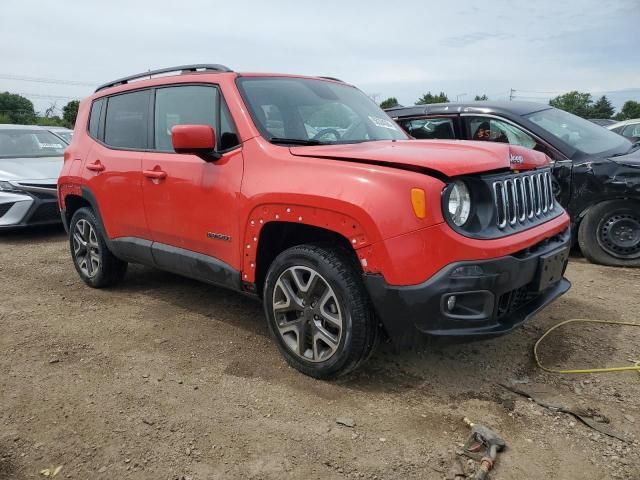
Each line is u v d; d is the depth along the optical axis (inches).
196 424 110.4
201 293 194.2
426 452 100.6
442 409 114.9
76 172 194.1
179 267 159.0
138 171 165.0
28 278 219.0
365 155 118.3
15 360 140.6
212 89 149.3
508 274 112.3
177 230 154.6
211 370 134.0
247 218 132.0
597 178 208.8
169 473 96.0
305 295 124.7
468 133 246.7
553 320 161.9
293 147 131.8
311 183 118.7
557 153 220.1
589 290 187.3
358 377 128.6
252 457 100.0
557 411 113.5
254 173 131.6
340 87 175.6
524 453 99.8
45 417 113.6
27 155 338.3
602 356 138.1
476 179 113.7
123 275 203.3
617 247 211.8
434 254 107.0
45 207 295.9
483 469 94.0
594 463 96.9
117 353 144.5
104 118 190.2
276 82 155.6
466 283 107.6
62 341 152.7
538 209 135.3
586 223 215.6
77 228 203.5
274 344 149.1
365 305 116.3
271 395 121.3
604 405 115.3
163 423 111.0
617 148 225.1
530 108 242.7
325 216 116.2
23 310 179.2
